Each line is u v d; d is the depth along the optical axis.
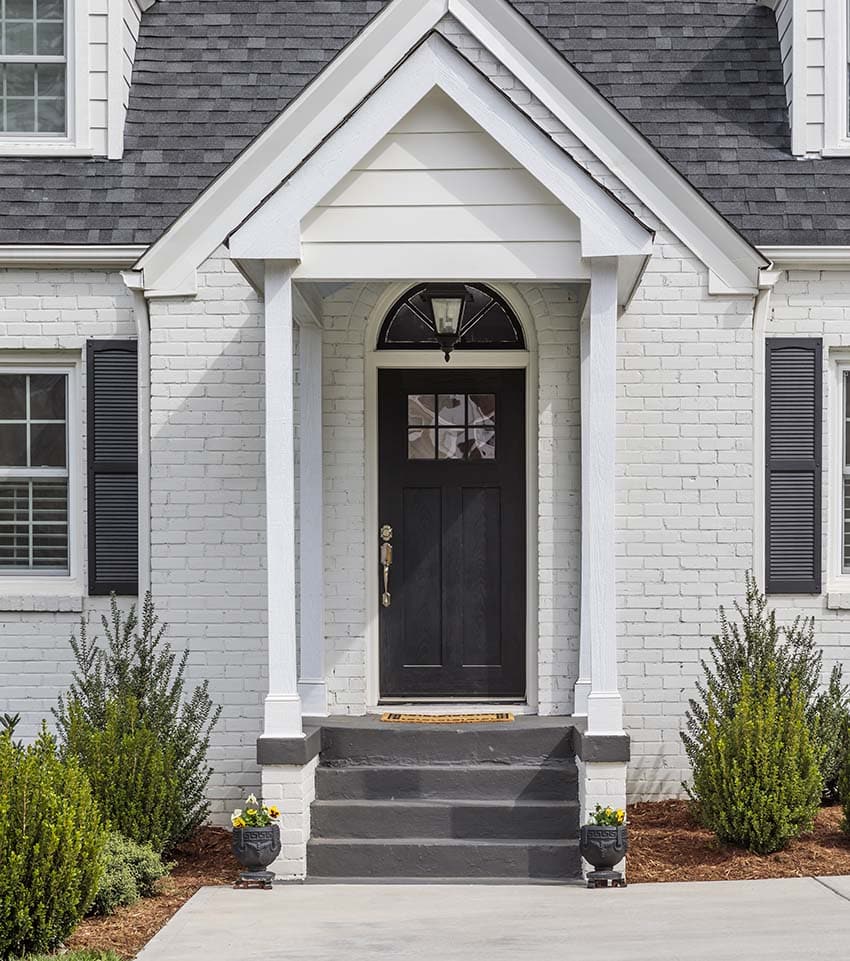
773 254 10.47
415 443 10.79
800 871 8.69
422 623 10.73
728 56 11.45
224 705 10.41
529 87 10.45
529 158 8.47
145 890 8.43
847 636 10.58
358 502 10.48
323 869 8.96
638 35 11.53
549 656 10.38
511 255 8.61
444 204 8.62
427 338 10.74
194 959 6.95
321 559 10.24
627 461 10.48
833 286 10.67
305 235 8.64
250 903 8.15
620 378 10.49
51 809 7.26
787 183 10.80
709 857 9.04
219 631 10.41
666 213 10.48
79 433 10.80
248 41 11.52
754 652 9.73
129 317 10.70
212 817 10.33
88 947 7.30
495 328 10.73
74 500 10.80
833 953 6.86
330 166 8.53
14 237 10.58
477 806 9.17
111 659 9.62
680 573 10.45
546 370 10.45
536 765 9.52
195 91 11.27
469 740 9.53
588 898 8.19
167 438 10.48
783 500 10.60
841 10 11.02
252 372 10.48
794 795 9.02
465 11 10.42
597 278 8.59
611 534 8.60
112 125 10.98
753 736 9.12
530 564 10.59
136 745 8.95
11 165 10.95
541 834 9.16
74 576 10.80
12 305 10.71
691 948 6.98
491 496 10.76
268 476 8.71
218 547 10.45
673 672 10.41
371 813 9.16
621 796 8.62
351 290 10.46
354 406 10.48
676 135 11.00
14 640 10.62
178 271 10.48
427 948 7.10
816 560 10.58
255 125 11.12
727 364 10.48
